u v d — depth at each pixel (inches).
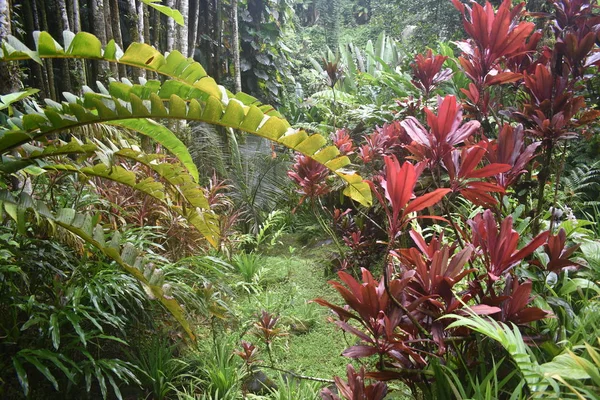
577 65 67.9
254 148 196.2
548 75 66.1
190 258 98.5
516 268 60.4
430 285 49.4
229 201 158.1
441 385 47.8
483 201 57.1
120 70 151.5
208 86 62.7
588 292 64.9
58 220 58.7
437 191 45.4
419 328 47.0
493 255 49.1
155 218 120.3
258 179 185.5
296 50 397.1
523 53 74.5
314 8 507.2
